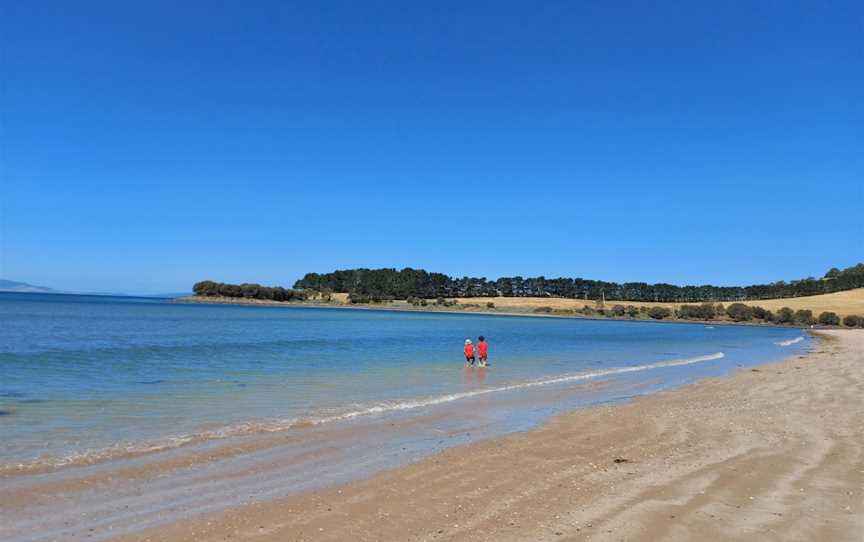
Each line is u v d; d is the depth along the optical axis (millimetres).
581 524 6621
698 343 54062
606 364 29859
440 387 19734
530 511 7148
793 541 6020
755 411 14562
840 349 41531
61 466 9133
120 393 16719
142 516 7047
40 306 102812
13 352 27500
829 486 7938
